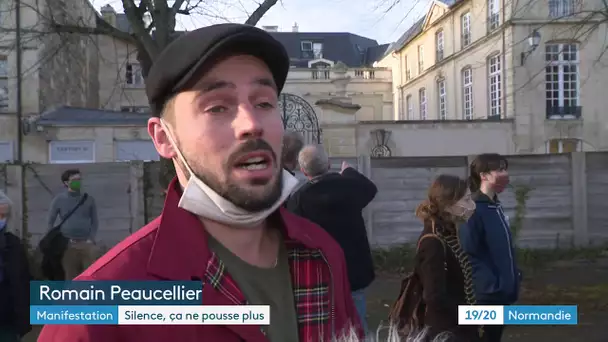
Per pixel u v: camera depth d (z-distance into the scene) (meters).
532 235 10.29
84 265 6.44
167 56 1.20
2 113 15.21
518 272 3.57
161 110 1.26
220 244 1.25
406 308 3.15
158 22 8.56
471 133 18.59
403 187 10.12
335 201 3.67
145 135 15.14
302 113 14.38
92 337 1.05
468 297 3.07
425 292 2.99
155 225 1.22
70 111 16.23
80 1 13.20
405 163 10.11
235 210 1.18
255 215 1.20
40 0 14.13
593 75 20.06
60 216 6.41
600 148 20.34
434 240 3.04
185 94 1.18
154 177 9.73
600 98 20.27
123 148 15.09
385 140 17.11
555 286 8.08
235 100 1.18
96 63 21.69
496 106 22.47
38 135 14.89
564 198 10.34
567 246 10.27
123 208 9.69
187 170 1.22
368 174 10.04
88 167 9.64
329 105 16.62
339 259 1.48
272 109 1.25
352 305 1.54
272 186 1.20
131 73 21.80
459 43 25.72
